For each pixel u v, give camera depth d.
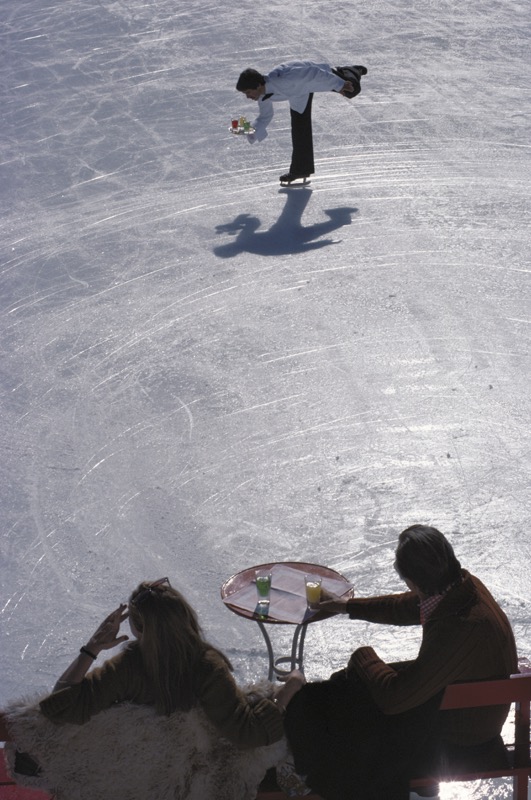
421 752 3.39
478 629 3.26
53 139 14.57
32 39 17.84
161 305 10.28
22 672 5.62
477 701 3.28
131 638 5.87
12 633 5.96
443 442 7.80
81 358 9.37
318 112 15.09
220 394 8.62
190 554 6.64
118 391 8.77
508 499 7.08
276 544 6.70
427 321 9.70
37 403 8.65
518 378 8.69
